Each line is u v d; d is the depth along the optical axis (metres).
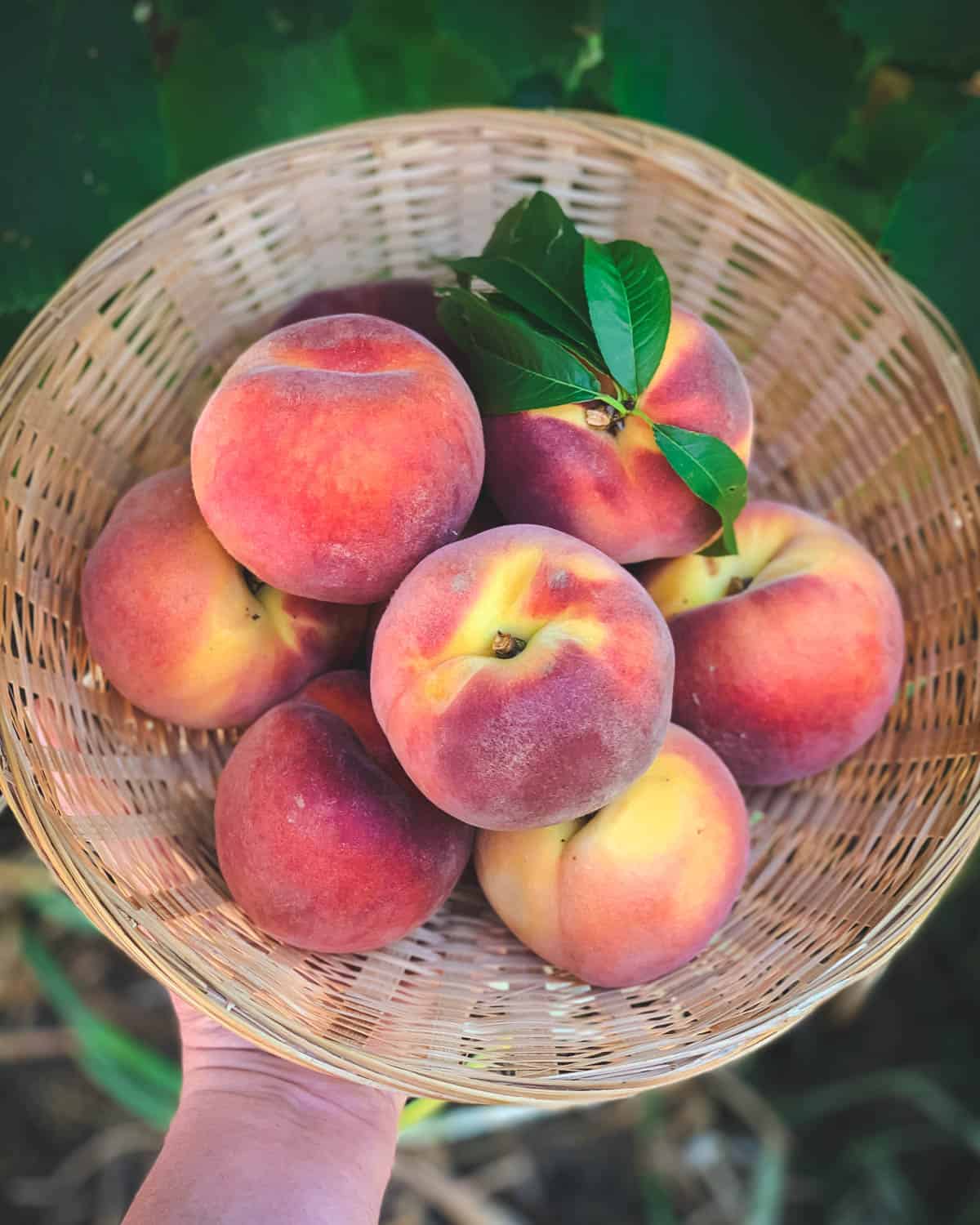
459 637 0.38
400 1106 0.44
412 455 0.39
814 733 0.44
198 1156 0.40
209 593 0.43
